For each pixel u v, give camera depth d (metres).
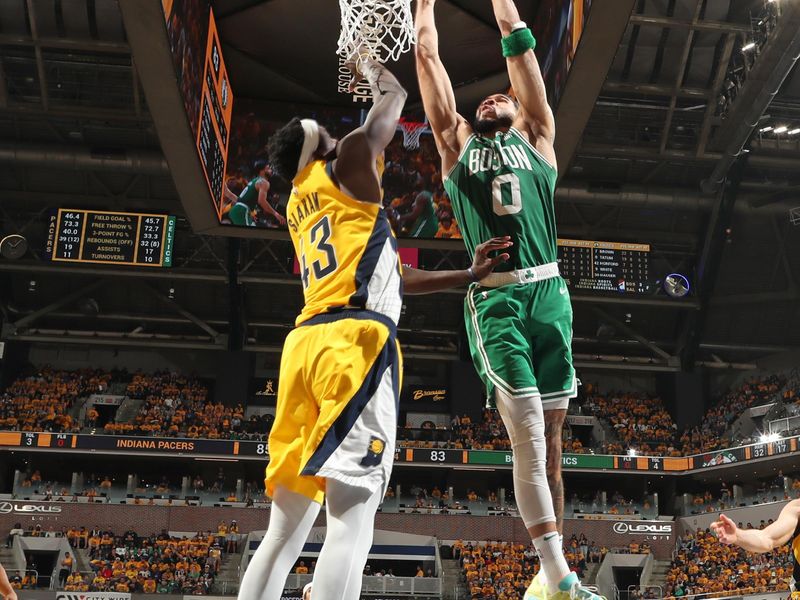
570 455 40.19
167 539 35.72
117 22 29.95
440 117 4.70
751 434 41.00
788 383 42.88
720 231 39.62
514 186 4.41
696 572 34.22
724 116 33.50
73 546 35.16
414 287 4.26
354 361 3.39
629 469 40.12
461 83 17.34
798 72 32.09
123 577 32.75
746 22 29.25
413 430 41.88
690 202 39.19
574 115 15.83
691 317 43.47
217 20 16.77
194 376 45.75
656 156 35.78
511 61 4.59
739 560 33.84
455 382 44.19
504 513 38.69
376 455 3.31
